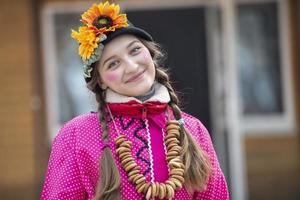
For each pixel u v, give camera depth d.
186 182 5.16
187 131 5.28
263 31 14.45
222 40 13.20
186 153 5.18
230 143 12.92
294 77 14.30
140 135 5.20
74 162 5.18
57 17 14.04
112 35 5.12
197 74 14.20
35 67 13.66
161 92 5.29
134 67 5.11
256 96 14.44
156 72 5.38
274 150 14.11
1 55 13.56
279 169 14.09
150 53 5.31
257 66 14.49
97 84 5.32
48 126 13.88
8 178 13.46
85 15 5.21
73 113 14.04
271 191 14.03
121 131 5.20
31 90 13.58
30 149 13.52
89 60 5.18
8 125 13.51
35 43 13.70
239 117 13.82
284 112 14.34
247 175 14.00
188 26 14.26
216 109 13.84
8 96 13.53
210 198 5.36
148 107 5.21
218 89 13.47
